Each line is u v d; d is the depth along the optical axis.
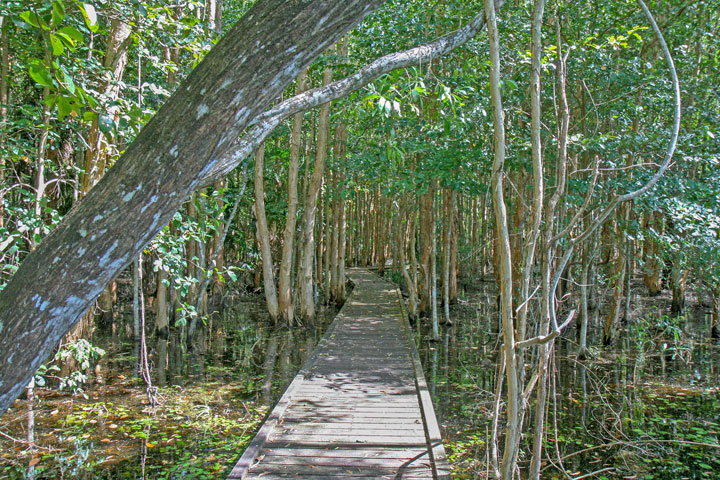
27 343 1.30
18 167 8.66
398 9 8.70
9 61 7.55
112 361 9.08
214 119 1.39
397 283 20.92
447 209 13.28
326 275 17.14
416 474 4.14
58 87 1.90
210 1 9.89
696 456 5.14
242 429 5.75
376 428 5.19
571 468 4.91
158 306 11.33
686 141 8.07
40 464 4.78
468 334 11.99
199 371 8.55
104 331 11.80
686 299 15.46
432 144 9.24
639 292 16.97
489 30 2.00
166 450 5.12
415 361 7.82
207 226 5.44
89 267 1.34
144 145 1.39
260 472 4.17
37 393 6.99
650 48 10.08
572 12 7.91
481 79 7.50
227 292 16.86
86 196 1.41
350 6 1.45
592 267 10.16
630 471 4.82
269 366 9.00
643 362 9.01
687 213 7.48
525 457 5.11
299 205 17.19
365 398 6.21
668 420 6.14
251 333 12.27
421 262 15.02
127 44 6.38
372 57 9.12
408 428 5.19
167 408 6.49
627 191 7.72
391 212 22.36
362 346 9.27
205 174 1.47
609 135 7.64
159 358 9.45
